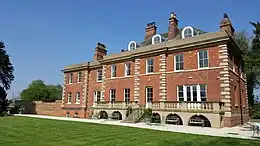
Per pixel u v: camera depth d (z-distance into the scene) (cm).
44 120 2466
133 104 2691
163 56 2558
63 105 4072
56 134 1380
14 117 2973
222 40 2108
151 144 1073
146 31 3419
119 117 2781
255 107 3906
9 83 4716
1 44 4575
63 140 1162
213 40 2167
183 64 2402
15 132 1468
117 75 3105
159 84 2545
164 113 2300
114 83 3116
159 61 2595
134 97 2773
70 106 3928
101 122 2283
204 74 2216
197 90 2244
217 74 2122
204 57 2252
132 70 2914
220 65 2114
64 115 3972
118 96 3016
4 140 1153
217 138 1264
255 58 2064
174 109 2225
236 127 1980
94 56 3900
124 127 1792
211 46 2209
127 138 1238
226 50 2100
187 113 2116
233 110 2139
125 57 2995
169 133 1452
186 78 2344
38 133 1422
